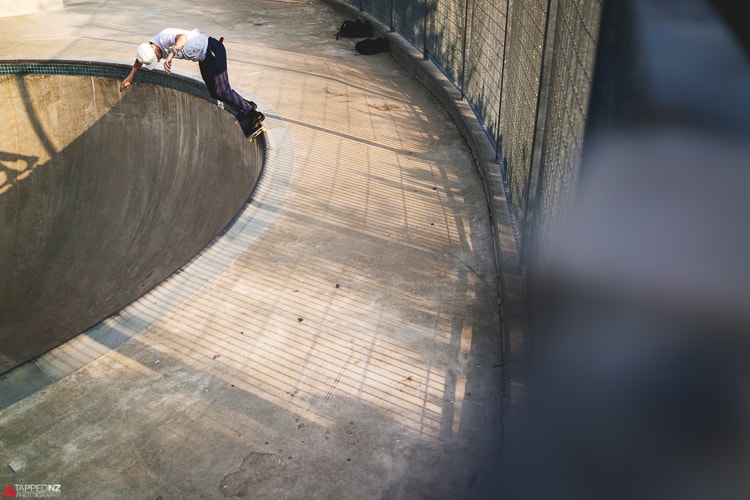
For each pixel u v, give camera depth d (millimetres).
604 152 1322
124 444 3318
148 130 10523
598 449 1245
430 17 9664
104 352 4020
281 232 5449
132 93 10672
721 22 816
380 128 7852
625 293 1062
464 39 7941
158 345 4082
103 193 10562
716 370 833
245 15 14305
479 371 3834
